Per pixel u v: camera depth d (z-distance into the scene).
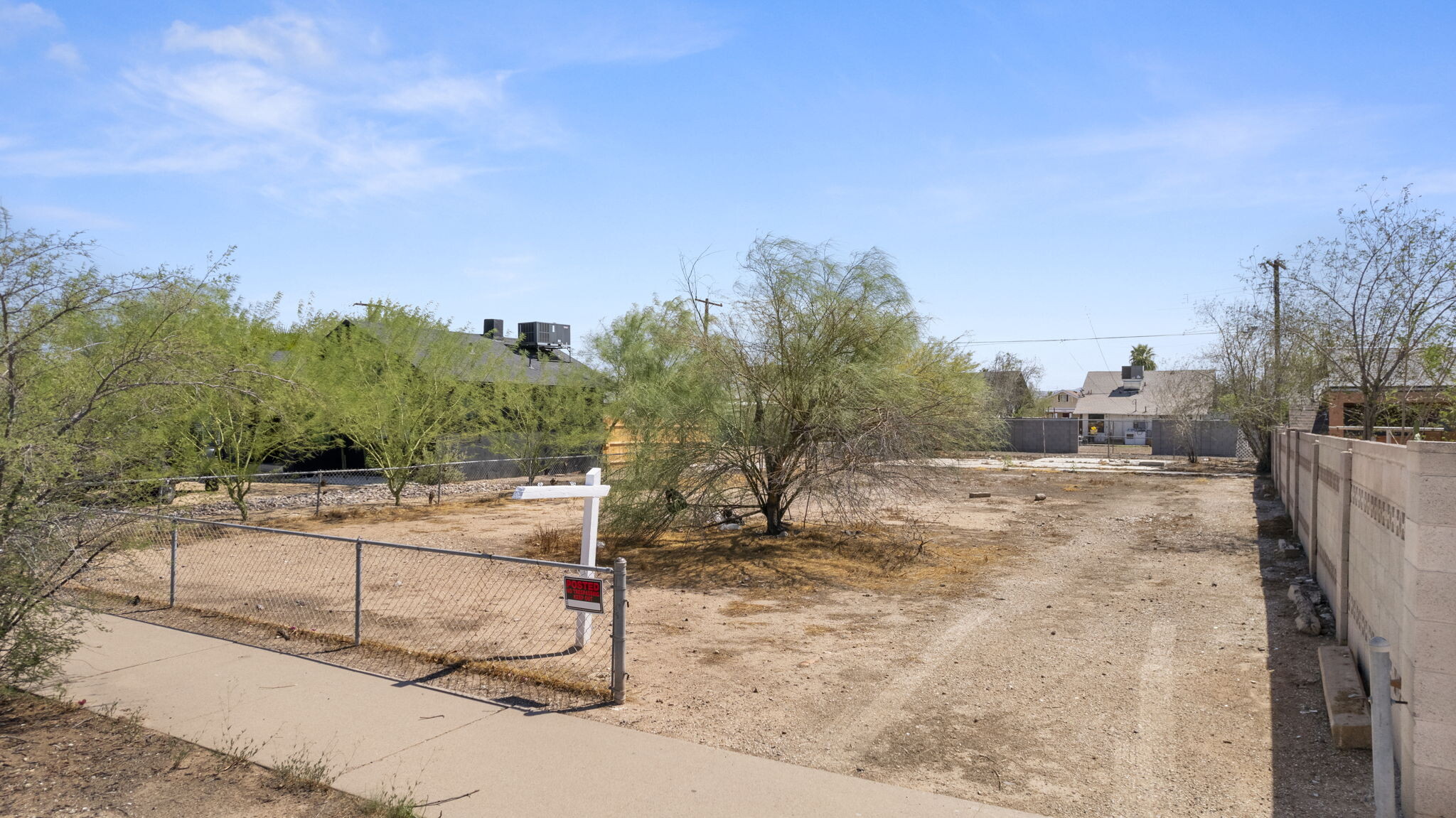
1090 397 64.69
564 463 27.23
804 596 10.34
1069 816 4.57
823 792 4.82
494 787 4.84
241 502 16.20
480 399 21.22
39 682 6.54
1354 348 13.86
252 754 5.30
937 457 14.77
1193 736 5.76
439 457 20.61
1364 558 6.96
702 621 9.09
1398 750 5.12
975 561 12.74
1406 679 4.76
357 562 7.89
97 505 6.69
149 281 6.70
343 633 8.29
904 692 6.70
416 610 9.36
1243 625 8.74
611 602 10.01
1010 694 6.67
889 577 11.53
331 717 5.98
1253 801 4.75
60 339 6.70
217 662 7.30
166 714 6.03
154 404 6.93
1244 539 14.66
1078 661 7.56
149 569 11.66
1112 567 12.20
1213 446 40.47
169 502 15.22
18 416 6.02
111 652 7.58
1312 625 8.30
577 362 23.86
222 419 15.51
